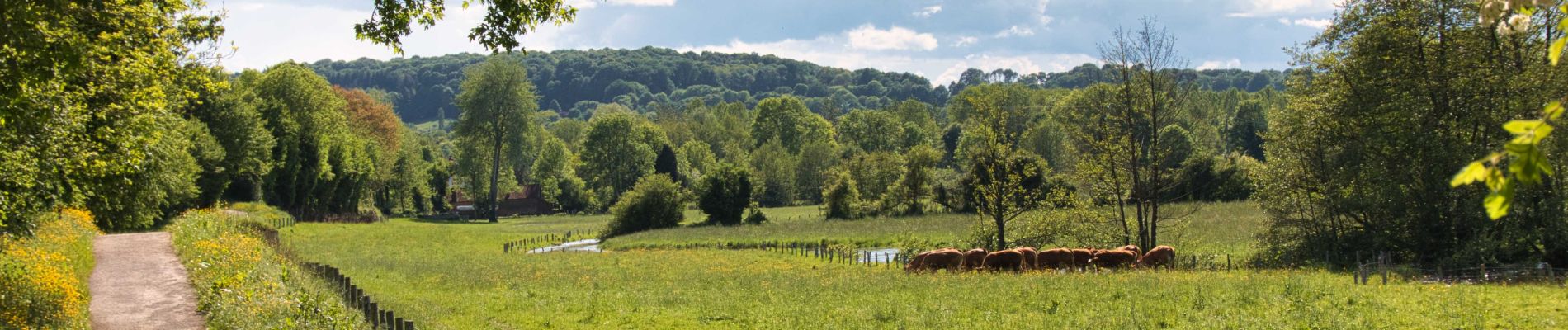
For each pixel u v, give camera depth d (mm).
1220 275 28438
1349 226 36094
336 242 55125
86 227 36750
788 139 143500
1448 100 32469
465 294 29531
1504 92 30594
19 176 19219
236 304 19688
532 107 97812
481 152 103438
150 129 21812
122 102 19781
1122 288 24812
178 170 45656
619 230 72438
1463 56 31703
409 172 111062
